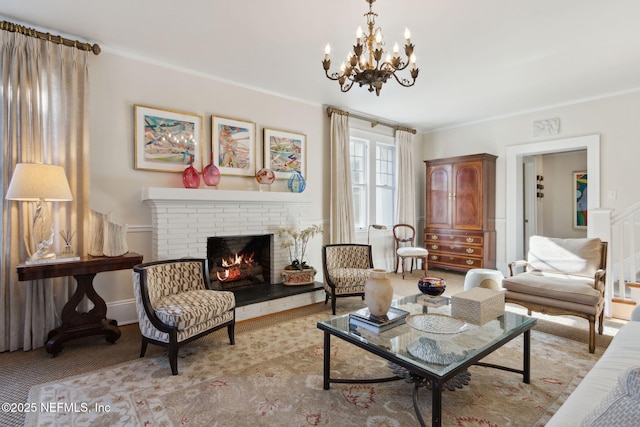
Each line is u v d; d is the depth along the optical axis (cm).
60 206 274
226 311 260
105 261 258
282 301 359
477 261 515
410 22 265
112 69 307
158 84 332
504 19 261
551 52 318
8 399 188
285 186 429
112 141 307
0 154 249
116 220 309
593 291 257
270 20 263
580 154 620
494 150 543
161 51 314
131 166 318
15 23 262
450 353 161
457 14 254
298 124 446
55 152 272
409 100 457
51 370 224
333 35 286
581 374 217
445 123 580
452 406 182
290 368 226
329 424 167
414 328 190
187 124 349
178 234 324
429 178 580
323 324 201
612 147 430
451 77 376
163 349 260
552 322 318
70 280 284
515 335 188
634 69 356
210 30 278
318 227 423
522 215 545
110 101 306
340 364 231
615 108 428
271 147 415
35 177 234
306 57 327
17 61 256
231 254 392
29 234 260
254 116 402
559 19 262
